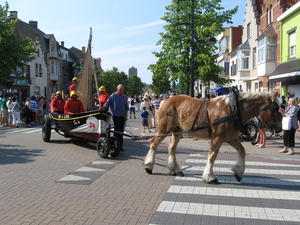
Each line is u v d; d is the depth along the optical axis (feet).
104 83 185.06
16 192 17.92
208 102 20.10
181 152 31.78
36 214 14.64
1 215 14.49
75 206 15.72
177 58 55.83
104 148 27.25
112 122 29.48
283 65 61.11
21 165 24.75
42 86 137.59
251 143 36.73
